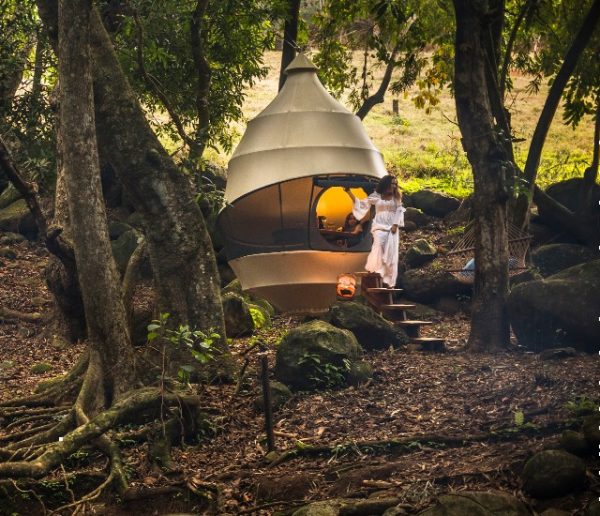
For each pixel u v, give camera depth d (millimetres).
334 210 15258
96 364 10469
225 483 8641
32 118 14086
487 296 12281
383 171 14320
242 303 14516
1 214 19422
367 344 12516
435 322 15617
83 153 10305
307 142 13789
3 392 12320
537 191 16641
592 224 16391
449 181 21969
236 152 14367
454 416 9273
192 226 11586
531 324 11859
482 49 12297
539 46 18047
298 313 14500
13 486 8781
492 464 7762
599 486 7148
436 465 8062
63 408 10766
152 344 11633
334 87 18562
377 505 7410
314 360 10648
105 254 10484
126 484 8742
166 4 14672
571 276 11820
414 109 32812
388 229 13867
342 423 9594
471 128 12328
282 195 13617
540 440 8188
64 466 9406
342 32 18344
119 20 14289
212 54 16984
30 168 13852
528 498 7211
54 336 14984
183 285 11508
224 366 11320
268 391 9172
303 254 13805
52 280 14633
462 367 10953
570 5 16844
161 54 14992
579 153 26109
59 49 10297
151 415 9805
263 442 9453
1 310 15953
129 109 11414
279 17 16578
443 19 17406
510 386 9820
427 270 16516
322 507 7414
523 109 32219
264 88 34250
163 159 11523
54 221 14297
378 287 13859
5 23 14461
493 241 12305
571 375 9773
